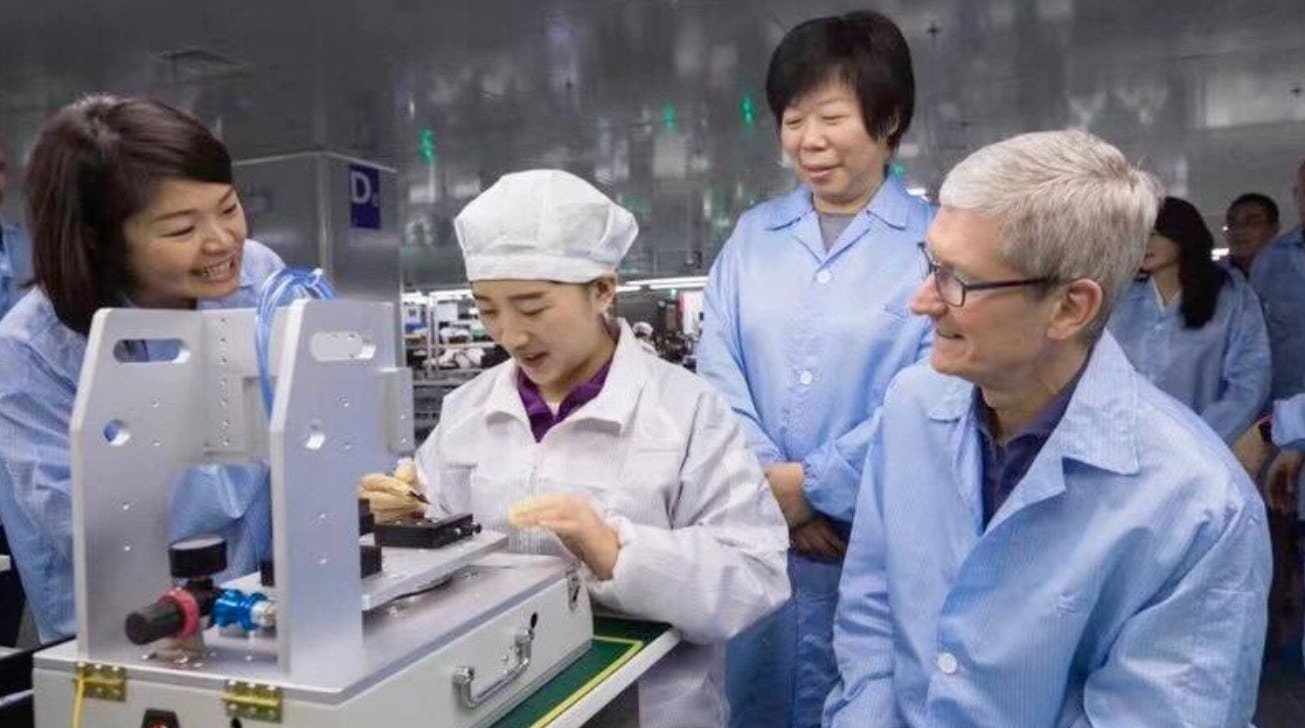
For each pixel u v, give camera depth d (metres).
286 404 0.76
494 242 1.15
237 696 0.76
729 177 6.88
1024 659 1.05
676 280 8.27
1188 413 1.07
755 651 1.67
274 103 4.90
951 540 1.15
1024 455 1.10
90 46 3.99
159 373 0.87
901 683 1.19
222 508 1.23
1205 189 7.06
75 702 0.82
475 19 3.76
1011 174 0.93
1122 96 4.94
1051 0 3.63
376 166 5.49
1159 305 2.88
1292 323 3.29
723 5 3.63
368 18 3.72
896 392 1.25
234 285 1.24
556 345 1.19
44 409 1.20
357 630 0.84
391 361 0.91
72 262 1.15
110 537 0.83
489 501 1.27
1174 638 0.98
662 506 1.23
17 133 5.13
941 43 4.10
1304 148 5.96
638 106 5.05
